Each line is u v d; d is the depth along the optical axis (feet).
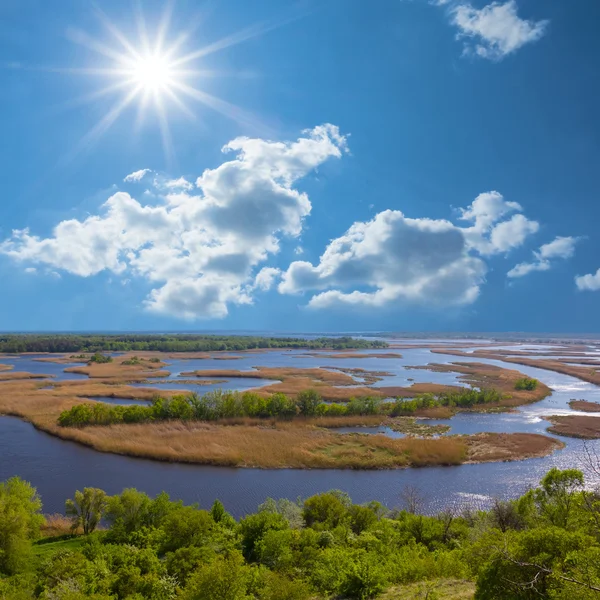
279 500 148.97
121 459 207.00
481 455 211.20
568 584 47.44
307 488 175.11
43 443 231.30
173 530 109.19
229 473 190.80
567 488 111.96
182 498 165.78
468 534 115.34
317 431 249.96
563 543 58.29
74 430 241.55
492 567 60.49
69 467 197.16
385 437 231.09
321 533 111.04
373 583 83.10
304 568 96.73
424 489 172.86
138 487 175.94
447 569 88.89
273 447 215.31
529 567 56.75
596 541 58.29
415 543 110.63
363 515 127.54
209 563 89.10
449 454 205.57
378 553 101.19
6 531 105.19
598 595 44.83
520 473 189.88
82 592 81.87
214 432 239.91
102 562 91.66
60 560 94.99
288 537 105.29
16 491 131.64
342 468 196.54
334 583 85.81
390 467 197.26
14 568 101.76
